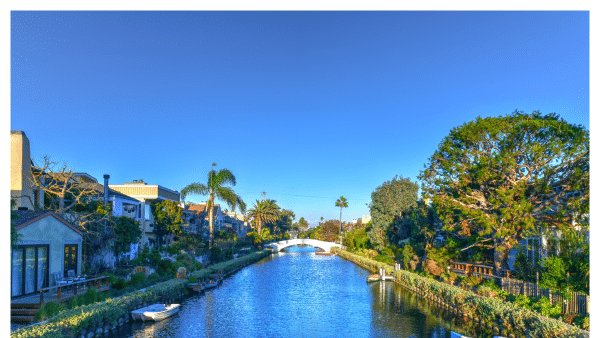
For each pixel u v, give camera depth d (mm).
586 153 26922
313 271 63938
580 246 25172
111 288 29344
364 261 70125
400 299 37281
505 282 28594
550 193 29156
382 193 69812
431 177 34781
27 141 29312
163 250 48312
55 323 17938
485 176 29953
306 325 26875
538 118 29172
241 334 24359
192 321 27125
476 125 30500
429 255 40812
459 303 29078
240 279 52812
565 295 21781
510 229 28875
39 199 31672
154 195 54250
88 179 48656
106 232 35062
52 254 24891
